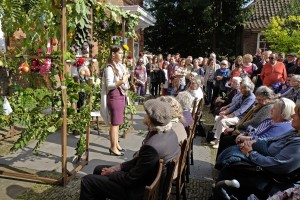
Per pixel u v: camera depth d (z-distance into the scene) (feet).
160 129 6.99
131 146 15.55
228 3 48.24
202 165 13.20
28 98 10.53
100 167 8.70
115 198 7.13
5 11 11.10
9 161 12.84
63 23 9.80
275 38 37.88
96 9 14.90
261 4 52.24
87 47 13.93
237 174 8.29
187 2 47.37
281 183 7.85
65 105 10.32
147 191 4.94
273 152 8.24
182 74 23.00
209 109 26.27
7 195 9.89
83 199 7.26
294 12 43.14
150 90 34.40
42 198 9.79
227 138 11.82
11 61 12.05
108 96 13.21
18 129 17.43
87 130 12.74
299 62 22.34
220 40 52.80
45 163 12.78
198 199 10.18
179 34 55.21
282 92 19.63
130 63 18.34
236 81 18.24
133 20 17.76
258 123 11.61
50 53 10.44
